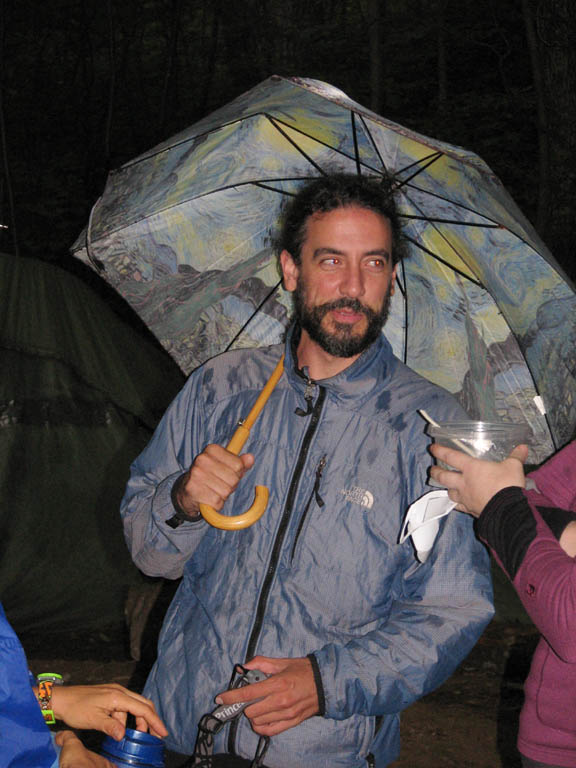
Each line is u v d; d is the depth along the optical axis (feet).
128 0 72.38
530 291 7.98
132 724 7.14
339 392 7.25
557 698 6.69
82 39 71.20
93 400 21.95
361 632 6.92
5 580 20.99
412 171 8.00
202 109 69.41
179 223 8.80
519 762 15.26
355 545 6.94
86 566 21.40
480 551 7.00
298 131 8.14
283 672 6.39
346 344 7.21
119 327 22.94
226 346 9.32
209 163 8.54
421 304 8.68
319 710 6.40
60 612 21.20
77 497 21.52
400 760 15.31
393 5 57.47
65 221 57.41
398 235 7.69
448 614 6.76
